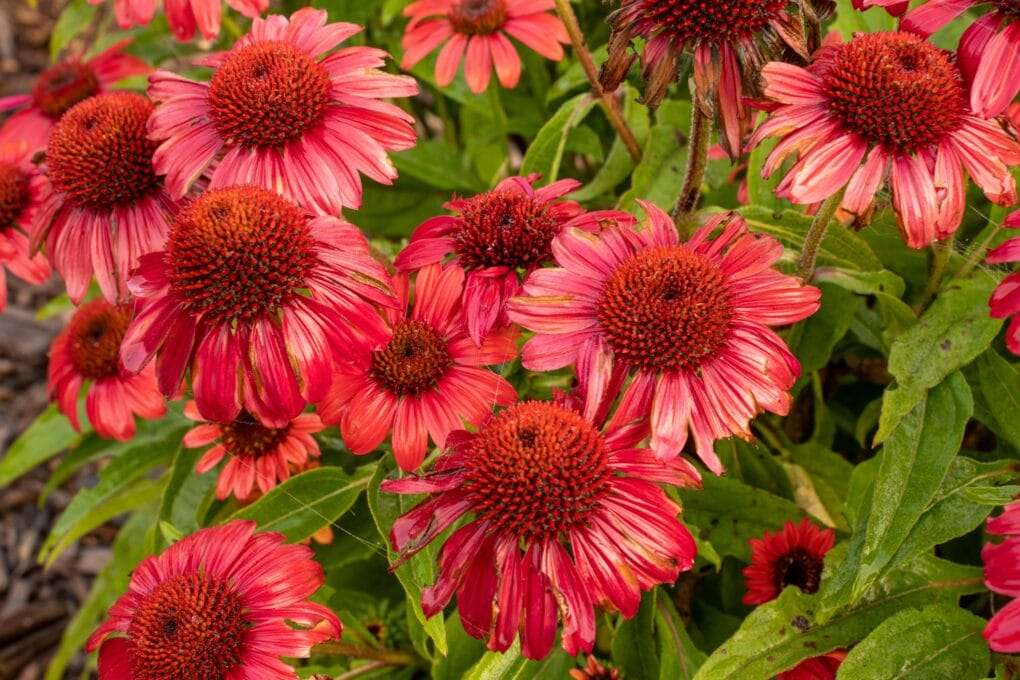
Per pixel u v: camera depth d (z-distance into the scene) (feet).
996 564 1.70
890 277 1.98
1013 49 1.80
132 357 1.82
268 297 1.82
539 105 2.69
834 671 1.90
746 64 1.82
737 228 1.85
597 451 1.76
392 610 2.29
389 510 1.92
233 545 1.89
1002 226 1.81
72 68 2.61
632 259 1.81
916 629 1.83
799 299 1.78
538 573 1.73
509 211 1.90
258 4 2.20
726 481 2.08
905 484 1.85
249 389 1.82
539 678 2.02
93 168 1.97
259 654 1.81
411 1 2.60
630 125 2.32
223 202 1.82
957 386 1.88
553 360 1.79
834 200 1.86
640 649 2.00
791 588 1.90
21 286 3.97
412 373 1.89
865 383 2.44
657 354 1.76
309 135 1.95
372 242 2.28
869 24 2.15
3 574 3.22
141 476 2.57
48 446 2.63
